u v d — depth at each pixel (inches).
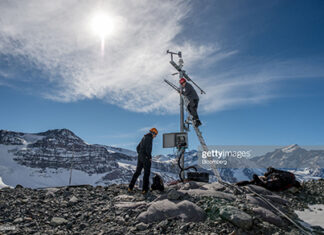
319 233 167.8
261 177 301.6
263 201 214.4
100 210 204.5
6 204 198.1
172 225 167.5
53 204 215.3
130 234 156.8
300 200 248.4
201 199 213.0
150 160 281.9
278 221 175.6
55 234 155.8
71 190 275.3
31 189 274.2
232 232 155.6
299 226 177.2
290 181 276.4
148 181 272.4
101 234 157.9
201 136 339.9
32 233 154.0
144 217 179.3
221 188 255.9
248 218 163.3
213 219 174.7
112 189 293.0
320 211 216.2
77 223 178.7
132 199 239.3
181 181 321.4
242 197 227.0
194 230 160.2
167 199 213.3
